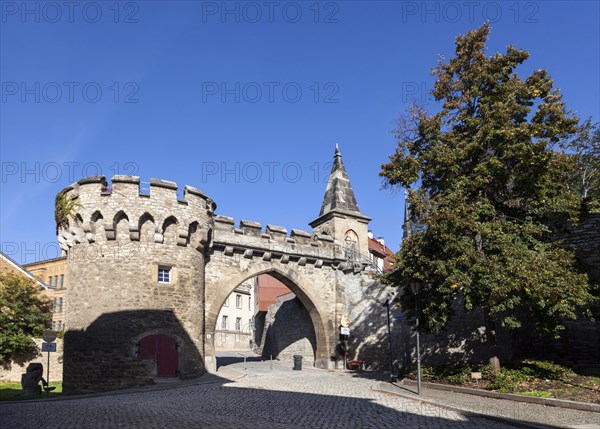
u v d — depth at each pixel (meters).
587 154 31.23
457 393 15.20
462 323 22.20
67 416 11.28
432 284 17.16
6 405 14.62
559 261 14.88
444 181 17.06
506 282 14.02
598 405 11.10
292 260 28.91
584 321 19.45
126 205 21.34
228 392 16.64
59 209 22.19
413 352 23.64
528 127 15.66
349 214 32.53
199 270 23.41
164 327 21.31
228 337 55.62
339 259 30.28
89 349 20.27
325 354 28.92
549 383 14.84
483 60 17.42
